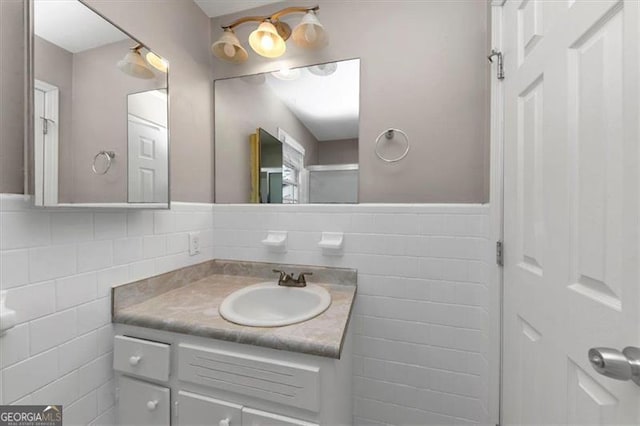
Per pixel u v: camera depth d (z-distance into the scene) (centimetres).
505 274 102
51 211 86
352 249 136
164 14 127
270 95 149
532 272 81
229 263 154
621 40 49
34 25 80
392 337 131
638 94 45
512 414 96
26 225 80
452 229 123
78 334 94
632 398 45
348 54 138
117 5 105
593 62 56
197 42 148
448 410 124
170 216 131
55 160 84
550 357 71
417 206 127
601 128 54
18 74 79
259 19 134
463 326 122
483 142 120
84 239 96
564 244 65
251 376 86
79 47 91
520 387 89
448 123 125
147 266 119
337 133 140
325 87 141
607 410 51
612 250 50
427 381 127
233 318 96
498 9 107
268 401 85
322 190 142
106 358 103
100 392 101
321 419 81
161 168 121
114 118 102
